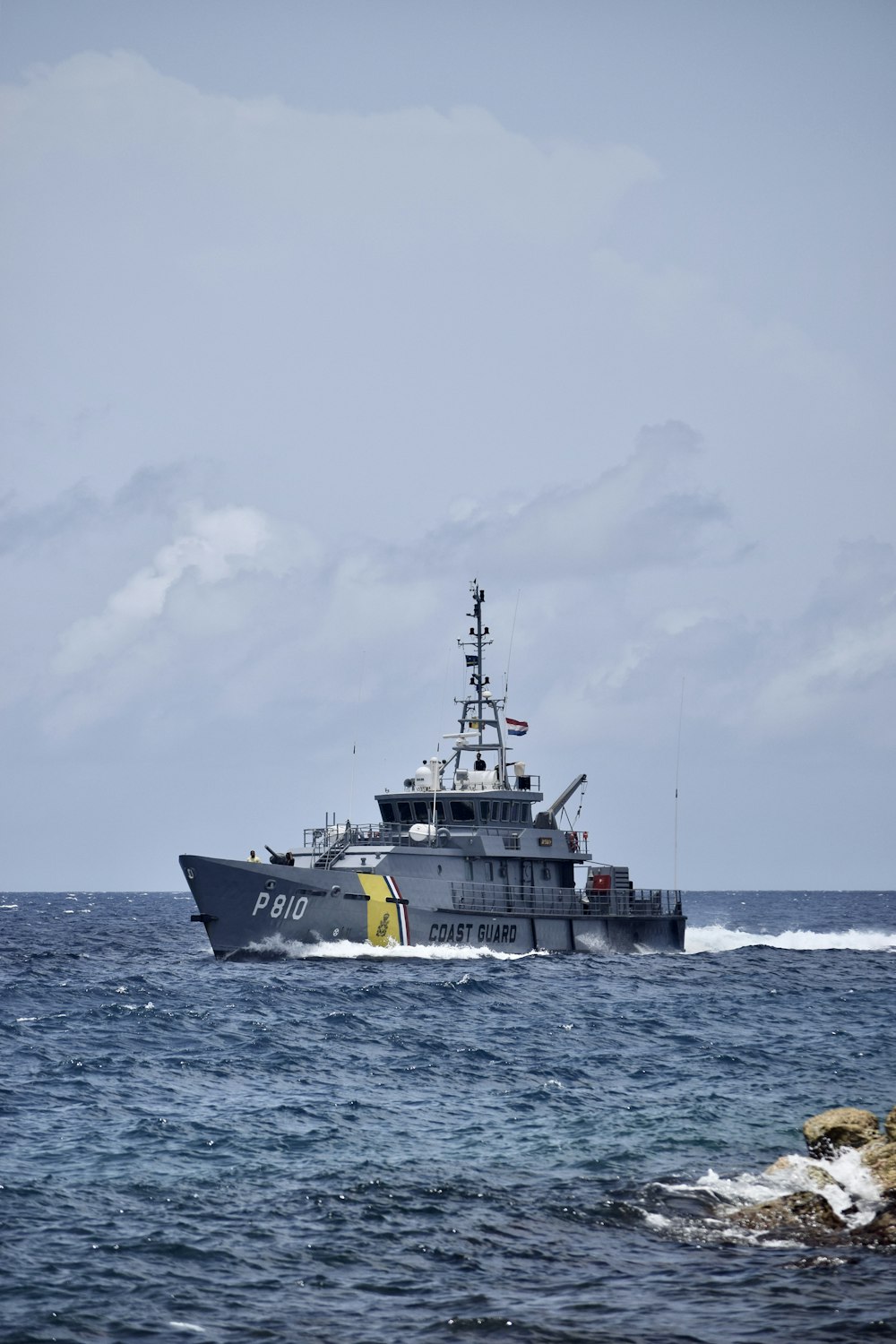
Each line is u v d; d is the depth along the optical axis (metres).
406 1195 80.00
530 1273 68.25
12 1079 110.31
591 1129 96.25
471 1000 161.62
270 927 192.25
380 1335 60.84
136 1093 105.44
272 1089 108.31
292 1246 71.44
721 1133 95.00
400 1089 109.75
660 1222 76.00
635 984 185.75
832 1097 107.06
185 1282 66.38
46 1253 69.44
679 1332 61.19
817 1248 72.00
